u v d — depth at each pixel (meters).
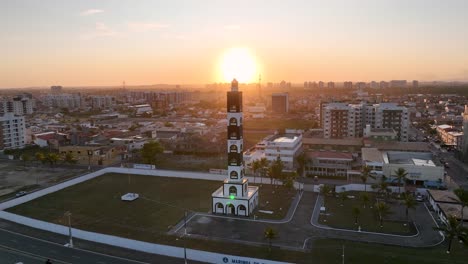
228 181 113.12
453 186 136.12
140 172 165.25
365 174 132.25
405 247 86.56
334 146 191.38
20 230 100.56
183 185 145.00
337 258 81.19
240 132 112.81
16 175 162.88
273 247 87.38
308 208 115.62
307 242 90.12
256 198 119.00
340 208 115.12
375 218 106.06
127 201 124.38
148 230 99.12
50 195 132.50
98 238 93.00
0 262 81.06
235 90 111.44
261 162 145.25
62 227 98.56
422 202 119.62
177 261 82.06
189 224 103.31
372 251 84.38
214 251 85.69
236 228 99.94
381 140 195.00
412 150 171.38
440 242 89.38
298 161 155.00
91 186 144.62
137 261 81.88
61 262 81.19
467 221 96.38
